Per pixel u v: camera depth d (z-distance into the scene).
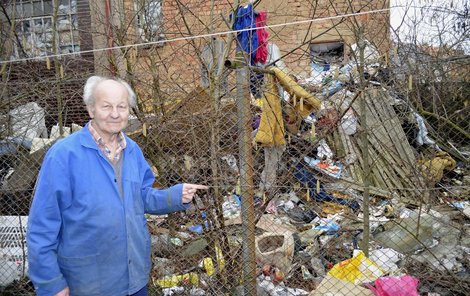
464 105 4.01
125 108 2.12
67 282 2.09
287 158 3.68
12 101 3.83
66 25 7.70
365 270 3.19
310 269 3.68
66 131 4.04
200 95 3.25
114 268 2.11
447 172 4.80
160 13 4.25
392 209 4.36
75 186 2.00
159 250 3.55
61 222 2.01
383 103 5.12
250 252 2.92
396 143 5.18
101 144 2.11
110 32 4.02
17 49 4.84
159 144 3.34
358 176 5.24
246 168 2.88
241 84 2.84
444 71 3.96
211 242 3.30
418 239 3.51
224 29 4.51
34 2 7.84
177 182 3.30
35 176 4.02
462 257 3.62
